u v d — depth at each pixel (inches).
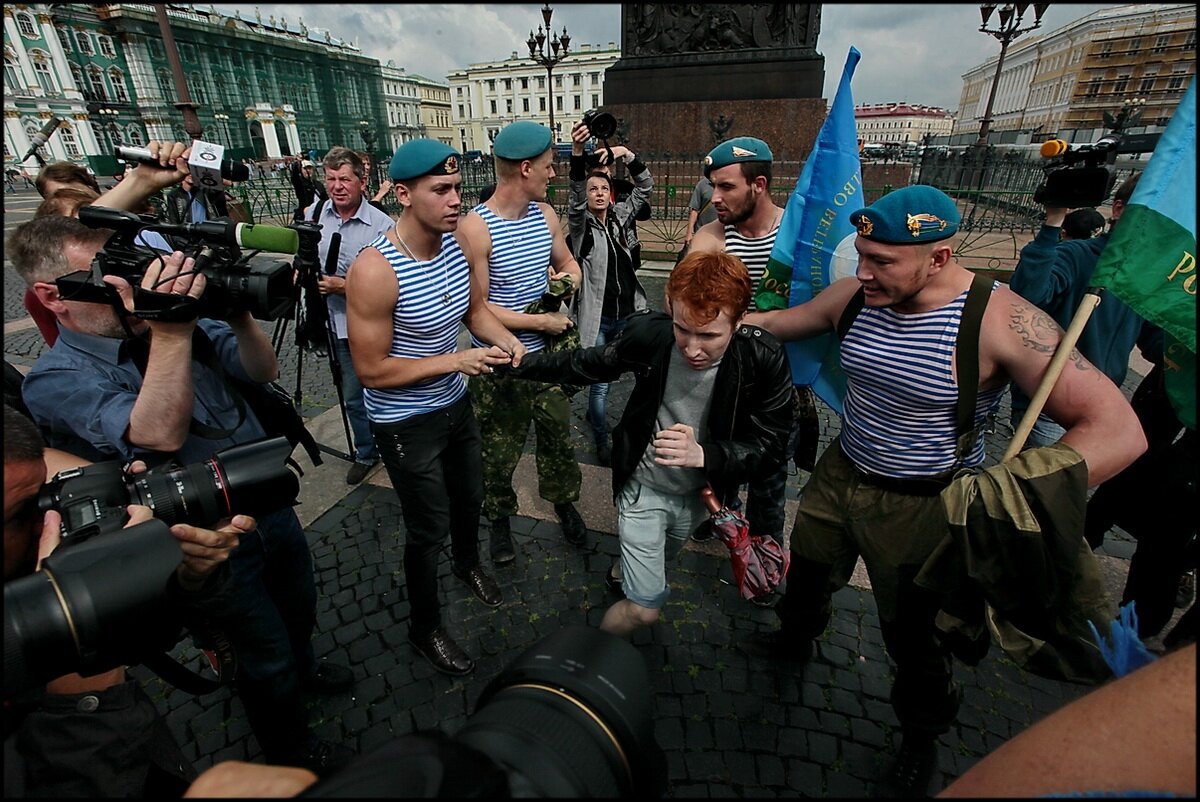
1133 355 218.4
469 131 3567.9
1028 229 415.8
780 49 491.8
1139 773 19.1
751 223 105.0
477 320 91.4
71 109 1764.3
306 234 109.5
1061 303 104.6
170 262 49.7
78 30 1788.9
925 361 60.4
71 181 109.7
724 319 62.8
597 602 105.0
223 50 2326.5
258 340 67.9
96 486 43.7
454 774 21.4
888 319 63.1
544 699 33.6
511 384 105.1
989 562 48.3
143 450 57.0
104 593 32.7
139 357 58.2
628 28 520.4
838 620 100.0
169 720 83.1
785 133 495.5
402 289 76.2
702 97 515.8
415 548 85.7
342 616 102.4
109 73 1909.4
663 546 78.2
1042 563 46.6
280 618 68.9
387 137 3371.1
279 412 74.5
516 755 28.1
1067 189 88.3
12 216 411.8
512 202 106.3
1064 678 50.7
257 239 56.2
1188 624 76.9
